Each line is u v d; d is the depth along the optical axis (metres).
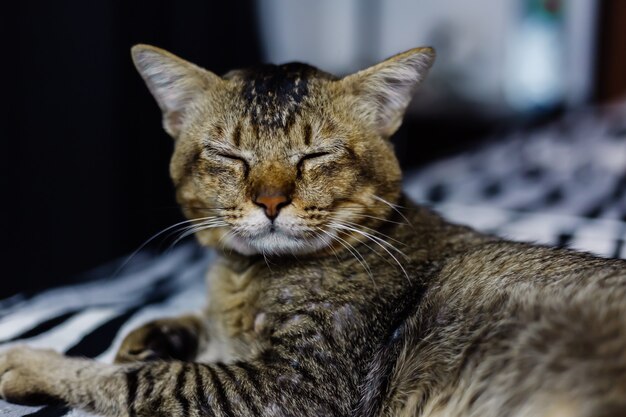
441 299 0.37
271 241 0.39
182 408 0.34
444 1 1.05
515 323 0.32
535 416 0.30
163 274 0.57
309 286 0.39
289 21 0.97
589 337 0.30
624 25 1.07
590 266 0.35
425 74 0.42
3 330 0.43
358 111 0.41
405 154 1.04
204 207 0.41
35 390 0.36
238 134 0.39
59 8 0.67
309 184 0.39
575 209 0.62
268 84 0.40
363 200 0.40
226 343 0.41
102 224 0.72
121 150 0.74
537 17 1.07
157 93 0.43
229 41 0.82
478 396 0.32
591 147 0.80
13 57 0.65
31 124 0.66
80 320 0.46
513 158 0.81
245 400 0.35
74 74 0.68
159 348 0.41
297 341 0.36
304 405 0.35
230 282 0.41
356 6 1.02
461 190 0.70
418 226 0.42
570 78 1.09
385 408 0.35
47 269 0.69
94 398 0.35
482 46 1.06
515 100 1.09
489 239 0.42
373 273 0.39
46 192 0.68
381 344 0.37
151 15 0.73
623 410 0.28
